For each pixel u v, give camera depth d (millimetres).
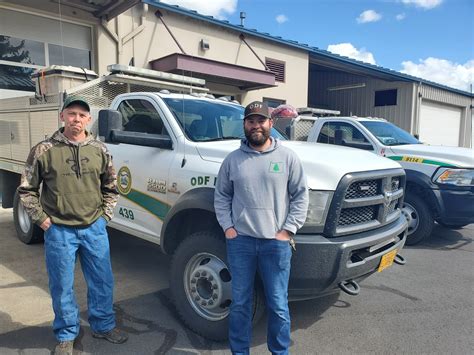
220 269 3281
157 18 11289
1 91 9008
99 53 10211
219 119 4336
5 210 8078
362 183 3256
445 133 22312
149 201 4008
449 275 5039
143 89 5758
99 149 3113
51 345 3217
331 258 2961
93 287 3197
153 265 5109
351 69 18078
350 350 3271
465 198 5891
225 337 3268
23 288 4305
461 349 3318
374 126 7387
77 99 2947
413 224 6270
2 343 3229
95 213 3100
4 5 8805
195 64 10688
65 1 9188
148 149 4105
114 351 3174
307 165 3170
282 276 2797
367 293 4426
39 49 9484
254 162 2771
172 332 3482
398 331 3594
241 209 2791
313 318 3816
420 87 19578
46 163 2924
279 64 14688
